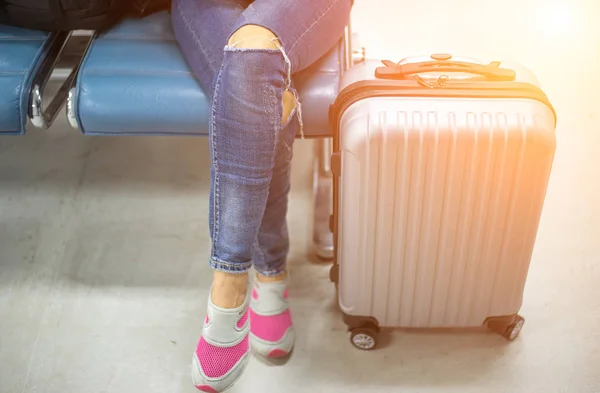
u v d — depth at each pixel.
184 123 1.22
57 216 1.56
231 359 1.06
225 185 0.99
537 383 1.22
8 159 1.70
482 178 1.07
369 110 1.04
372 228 1.13
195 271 1.45
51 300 1.37
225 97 0.95
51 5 1.27
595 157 1.69
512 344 1.29
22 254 1.47
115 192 1.63
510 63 1.19
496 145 1.04
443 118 1.03
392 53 1.98
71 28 1.33
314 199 1.57
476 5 2.19
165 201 1.61
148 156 1.73
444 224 1.12
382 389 1.21
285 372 1.24
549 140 1.04
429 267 1.18
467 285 1.20
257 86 0.94
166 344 1.29
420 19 2.12
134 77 1.23
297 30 1.05
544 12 2.15
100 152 1.73
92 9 1.29
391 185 1.08
